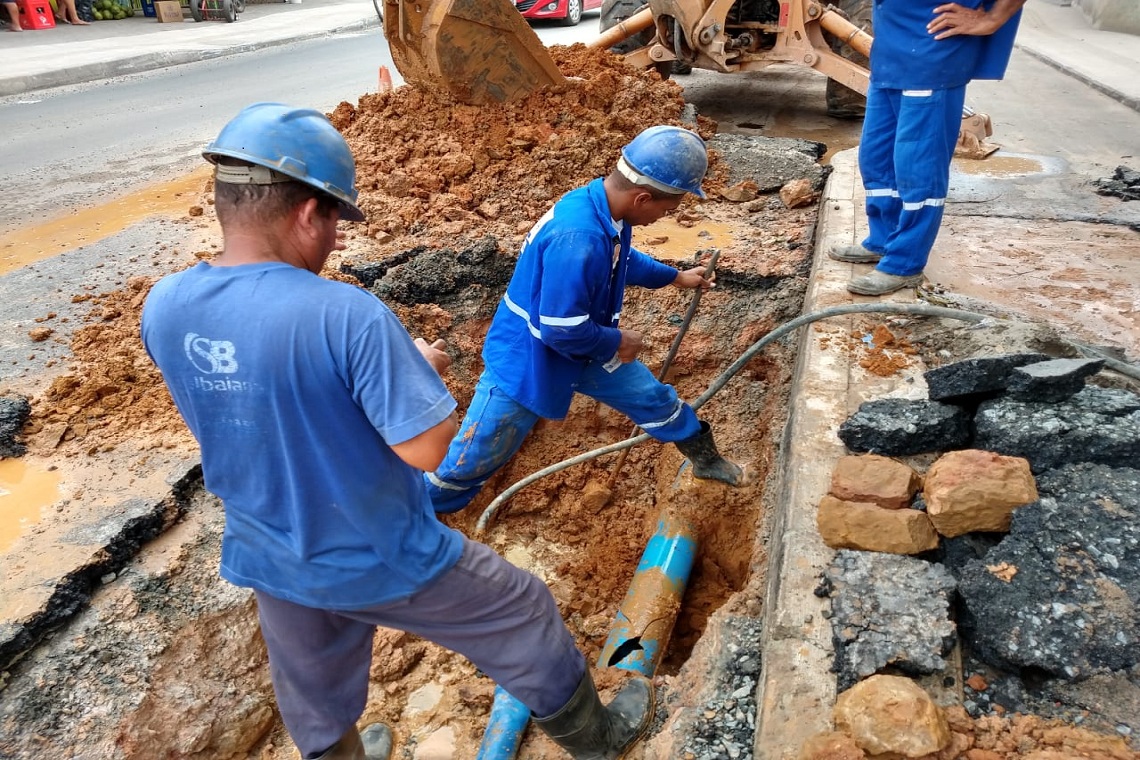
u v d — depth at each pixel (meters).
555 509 4.45
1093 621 2.06
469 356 4.75
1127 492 2.32
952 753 1.89
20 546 2.91
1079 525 2.26
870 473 2.63
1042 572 2.20
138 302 4.33
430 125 5.93
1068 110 8.88
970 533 2.45
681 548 3.78
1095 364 2.76
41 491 3.19
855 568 2.39
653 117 6.43
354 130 6.10
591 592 4.02
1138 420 2.59
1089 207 5.21
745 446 4.25
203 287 1.59
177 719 2.73
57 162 7.30
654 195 2.79
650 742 2.38
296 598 1.83
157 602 2.93
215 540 3.18
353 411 1.63
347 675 2.08
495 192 5.56
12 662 2.61
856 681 2.09
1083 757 1.83
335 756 2.20
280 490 1.70
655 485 4.46
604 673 3.01
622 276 3.07
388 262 4.81
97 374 3.75
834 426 3.03
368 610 1.86
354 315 1.56
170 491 3.21
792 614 2.30
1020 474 2.44
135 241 5.24
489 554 1.95
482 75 5.97
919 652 2.11
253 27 17.22
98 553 2.89
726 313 4.70
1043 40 14.91
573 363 3.18
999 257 4.43
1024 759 1.84
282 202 1.61
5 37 15.34
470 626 1.96
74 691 2.62
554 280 2.79
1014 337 3.19
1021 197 5.41
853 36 7.14
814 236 5.14
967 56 3.35
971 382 2.84
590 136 5.87
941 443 2.86
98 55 12.95
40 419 3.54
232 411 1.61
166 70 12.67
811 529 2.58
